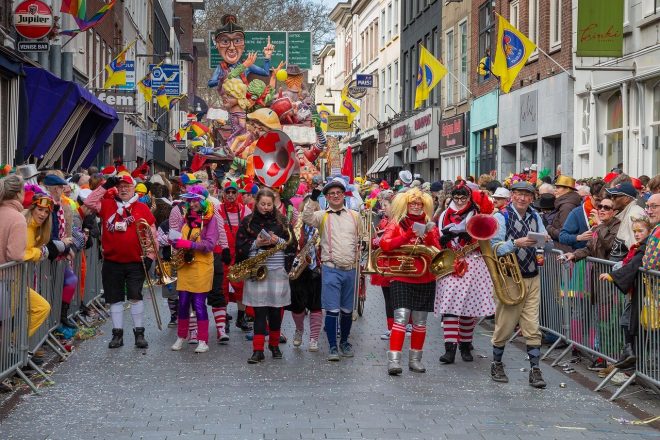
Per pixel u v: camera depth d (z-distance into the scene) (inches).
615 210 374.3
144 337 451.8
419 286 370.9
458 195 371.9
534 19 1032.2
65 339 438.6
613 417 297.1
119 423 285.3
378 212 713.0
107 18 1219.9
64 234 424.2
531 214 354.0
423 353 417.4
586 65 860.6
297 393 330.0
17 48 669.9
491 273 346.9
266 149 452.1
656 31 712.4
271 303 394.9
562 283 396.2
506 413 301.6
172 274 471.2
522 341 453.1
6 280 316.8
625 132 779.4
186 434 272.1
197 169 1194.6
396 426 282.7
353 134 2463.1
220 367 381.4
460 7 1376.7
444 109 1480.1
